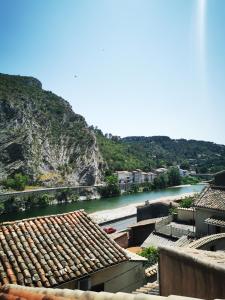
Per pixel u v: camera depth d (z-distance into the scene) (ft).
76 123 603.26
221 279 15.23
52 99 624.18
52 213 330.54
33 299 15.58
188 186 593.83
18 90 563.89
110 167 640.17
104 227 205.67
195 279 17.37
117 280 42.04
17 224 42.63
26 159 457.27
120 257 41.52
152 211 194.80
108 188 461.78
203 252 22.56
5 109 489.26
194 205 95.61
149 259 83.66
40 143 505.25
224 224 85.20
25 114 511.81
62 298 14.53
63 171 502.38
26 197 359.66
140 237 146.72
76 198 418.10
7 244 38.14
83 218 48.65
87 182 518.78
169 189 544.62
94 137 598.34
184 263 18.44
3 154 443.32
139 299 11.76
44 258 37.27
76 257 38.93
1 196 341.41
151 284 35.76
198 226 95.35
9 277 32.83
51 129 547.08
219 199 93.56
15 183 397.19
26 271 34.14
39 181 451.94
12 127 478.59
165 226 117.50
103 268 38.68
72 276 35.53
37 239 40.68
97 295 13.65
